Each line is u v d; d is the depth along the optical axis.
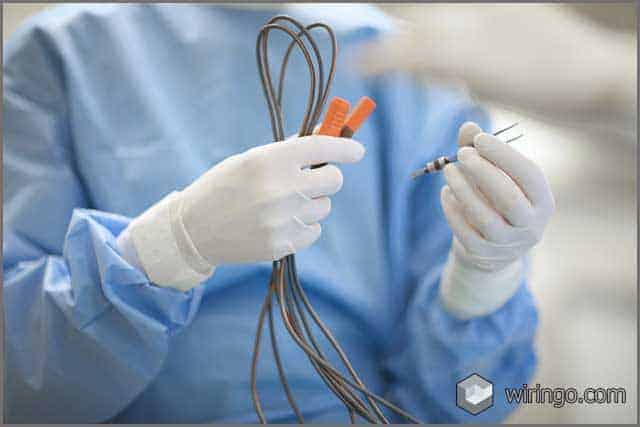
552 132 1.26
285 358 0.97
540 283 1.29
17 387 0.86
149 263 0.77
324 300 1.01
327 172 0.75
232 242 0.74
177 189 0.98
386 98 1.08
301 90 1.07
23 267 0.89
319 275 0.99
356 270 1.02
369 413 0.78
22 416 0.88
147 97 1.00
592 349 1.20
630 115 1.20
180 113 1.02
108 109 0.99
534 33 1.17
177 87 1.03
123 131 0.99
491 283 0.93
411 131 1.08
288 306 0.78
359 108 0.75
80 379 0.85
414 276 1.07
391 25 1.15
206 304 0.97
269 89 0.76
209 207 0.74
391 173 1.06
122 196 0.97
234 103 1.04
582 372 1.17
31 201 0.94
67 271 0.86
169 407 0.95
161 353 0.83
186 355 0.95
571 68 1.16
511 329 1.00
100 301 0.80
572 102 1.19
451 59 1.12
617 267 1.32
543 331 1.21
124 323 0.82
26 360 0.85
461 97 1.11
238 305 0.98
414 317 1.02
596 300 1.28
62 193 0.96
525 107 1.15
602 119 1.21
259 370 0.96
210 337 0.96
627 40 1.19
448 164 0.80
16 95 0.97
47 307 0.81
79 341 0.83
